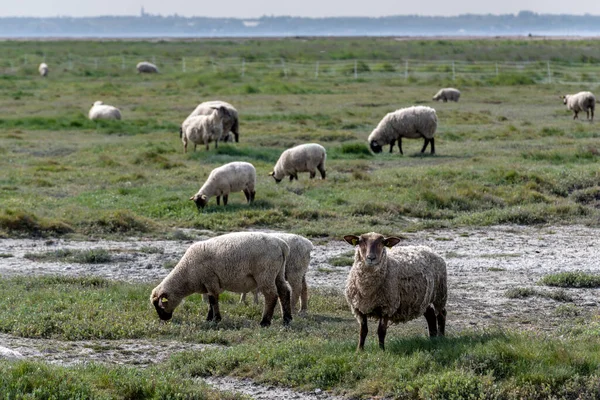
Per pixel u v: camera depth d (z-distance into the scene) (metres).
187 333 17.20
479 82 88.88
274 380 13.90
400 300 14.62
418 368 13.66
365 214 31.45
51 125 57.09
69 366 14.14
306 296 19.62
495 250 26.92
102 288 21.28
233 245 17.67
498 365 13.50
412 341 15.02
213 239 18.09
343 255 25.98
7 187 35.09
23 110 66.81
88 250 25.59
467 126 57.16
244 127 55.44
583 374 13.27
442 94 73.94
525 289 21.41
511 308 20.09
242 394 13.12
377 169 40.88
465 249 27.02
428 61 115.25
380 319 14.76
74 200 32.88
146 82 94.94
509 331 15.91
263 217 29.81
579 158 41.75
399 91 81.94
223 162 42.31
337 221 30.27
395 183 35.91
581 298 21.17
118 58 128.00
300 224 29.67
